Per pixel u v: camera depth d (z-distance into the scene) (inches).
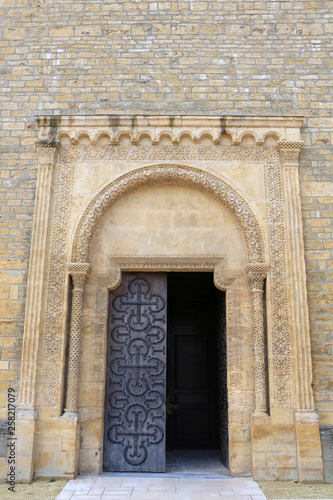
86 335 295.6
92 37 339.3
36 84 331.6
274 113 321.7
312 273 295.9
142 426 293.9
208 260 307.3
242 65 331.6
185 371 423.8
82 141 319.3
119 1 346.3
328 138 318.3
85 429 281.4
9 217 308.5
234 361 289.9
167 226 313.6
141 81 329.4
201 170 311.1
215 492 243.3
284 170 309.7
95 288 303.3
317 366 281.4
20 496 235.8
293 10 343.3
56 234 304.0
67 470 266.4
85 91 328.8
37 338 283.0
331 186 309.9
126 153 316.8
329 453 266.2
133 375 301.4
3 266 300.5
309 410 270.7
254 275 294.4
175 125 316.2
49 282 295.9
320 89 327.0
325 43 336.2
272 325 287.0
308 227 303.3
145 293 314.8
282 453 268.4
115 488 249.9
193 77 329.4
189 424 412.8
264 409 275.1
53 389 279.0
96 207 305.9
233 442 277.9
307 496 236.2
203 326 432.8
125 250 309.4
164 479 270.4
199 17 342.0
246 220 301.6
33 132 323.0
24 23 344.2
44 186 308.8
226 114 321.1
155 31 339.6
